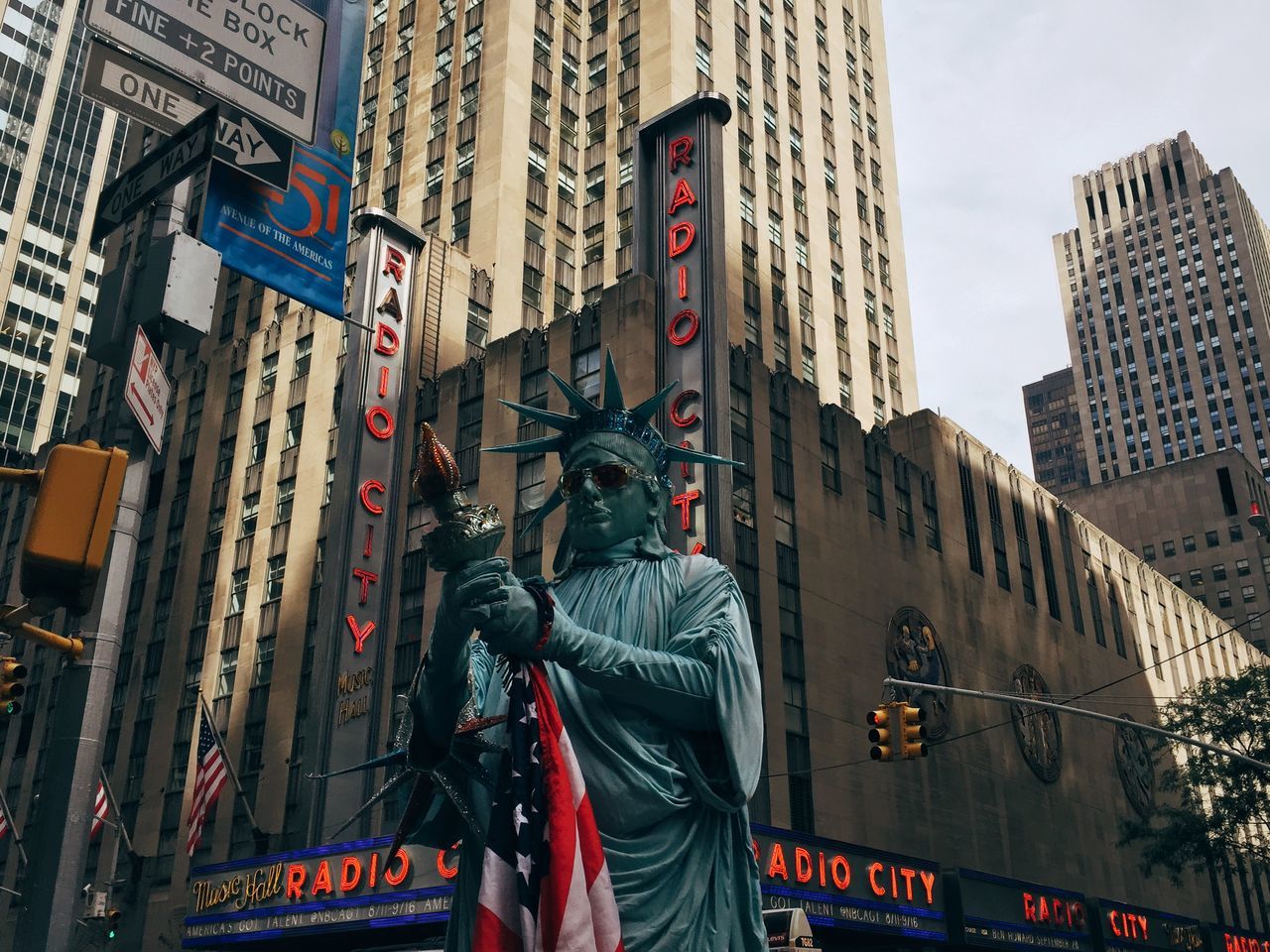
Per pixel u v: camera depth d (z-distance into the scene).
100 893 49.34
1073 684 68.44
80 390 84.06
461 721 5.88
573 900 5.15
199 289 11.10
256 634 56.81
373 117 77.88
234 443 63.78
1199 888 75.31
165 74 12.06
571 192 70.06
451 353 57.66
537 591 5.54
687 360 46.03
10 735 66.81
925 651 56.69
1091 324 195.50
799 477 53.34
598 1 76.00
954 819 54.41
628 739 5.79
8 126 133.38
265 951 45.34
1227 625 95.88
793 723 47.66
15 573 72.50
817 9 87.00
